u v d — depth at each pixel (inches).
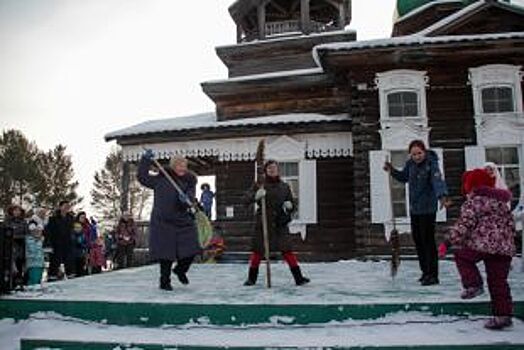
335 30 842.2
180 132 682.2
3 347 199.2
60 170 2278.5
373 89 594.6
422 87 587.8
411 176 268.8
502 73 579.2
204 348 176.2
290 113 758.5
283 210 269.0
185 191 262.4
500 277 189.3
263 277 321.7
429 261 267.6
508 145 569.3
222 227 663.1
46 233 459.8
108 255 696.4
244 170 671.1
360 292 240.4
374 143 584.7
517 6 613.9
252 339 183.5
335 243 628.7
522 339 173.9
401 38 593.6
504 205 193.8
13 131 2245.3
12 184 2166.6
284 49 816.3
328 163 649.6
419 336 181.5
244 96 778.2
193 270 400.5
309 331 194.1
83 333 199.8
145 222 758.5
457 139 576.1
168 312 209.0
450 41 565.0
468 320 201.0
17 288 265.9
